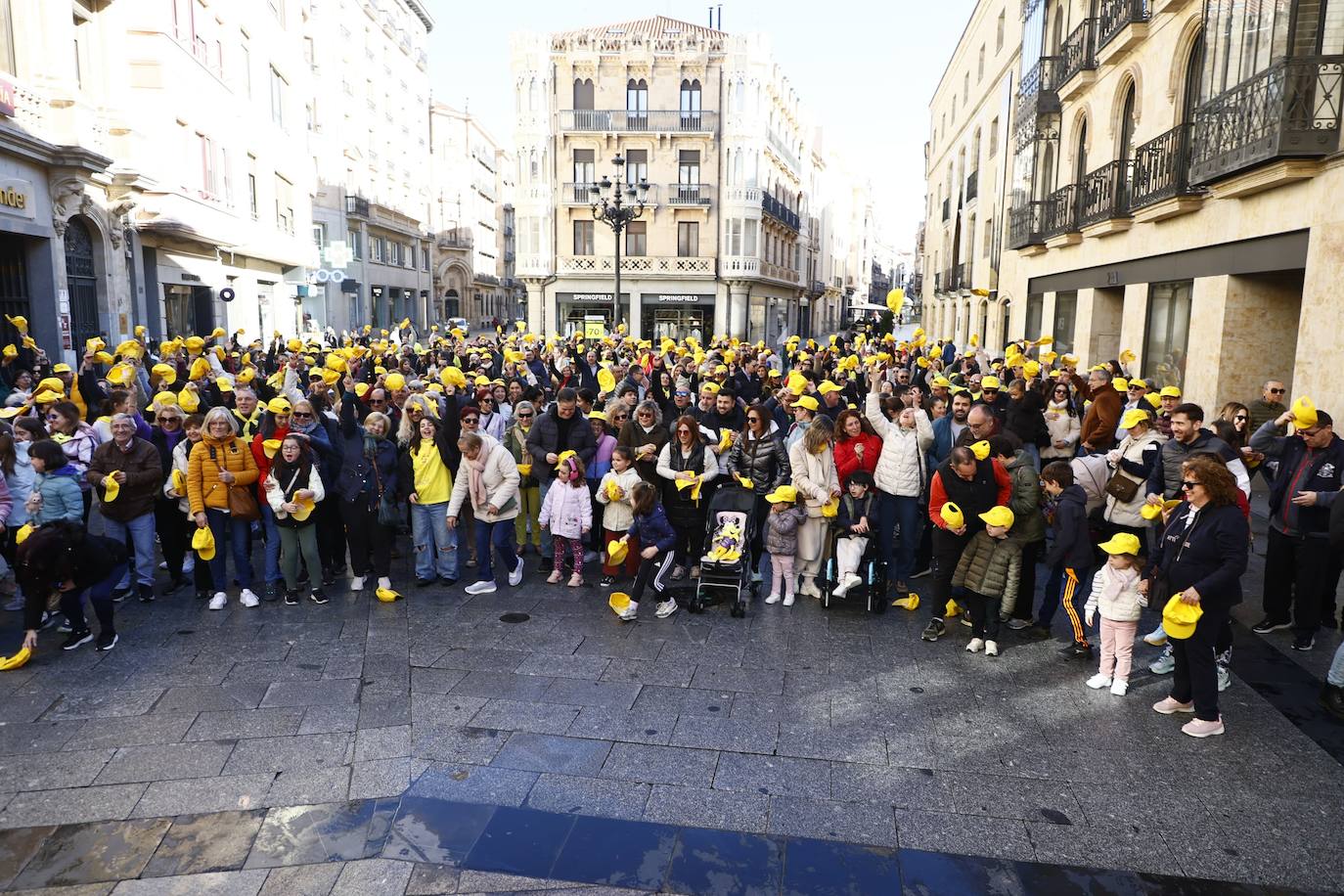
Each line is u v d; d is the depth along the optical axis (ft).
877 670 21.07
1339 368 32.37
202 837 14.46
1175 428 22.45
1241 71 37.27
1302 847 14.26
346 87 142.20
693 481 25.44
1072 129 65.36
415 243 181.16
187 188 75.56
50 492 22.62
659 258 135.23
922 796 15.70
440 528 27.32
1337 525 19.35
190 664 21.09
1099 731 18.08
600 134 131.54
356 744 17.37
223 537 25.18
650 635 23.25
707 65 131.64
